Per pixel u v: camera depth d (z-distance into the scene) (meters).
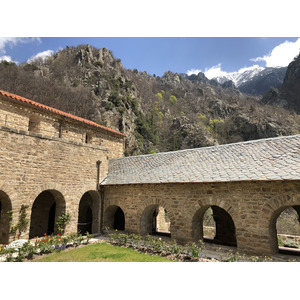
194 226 10.91
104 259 8.28
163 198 11.90
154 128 61.34
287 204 8.48
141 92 77.00
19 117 14.14
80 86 56.44
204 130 61.78
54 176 11.95
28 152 10.91
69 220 12.37
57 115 16.09
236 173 9.67
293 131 56.22
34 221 14.66
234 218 9.63
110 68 72.62
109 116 49.56
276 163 9.30
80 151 13.52
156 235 13.94
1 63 51.94
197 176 10.67
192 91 101.38
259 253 8.84
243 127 63.44
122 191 13.73
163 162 13.64
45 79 55.47
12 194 10.08
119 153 21.45
